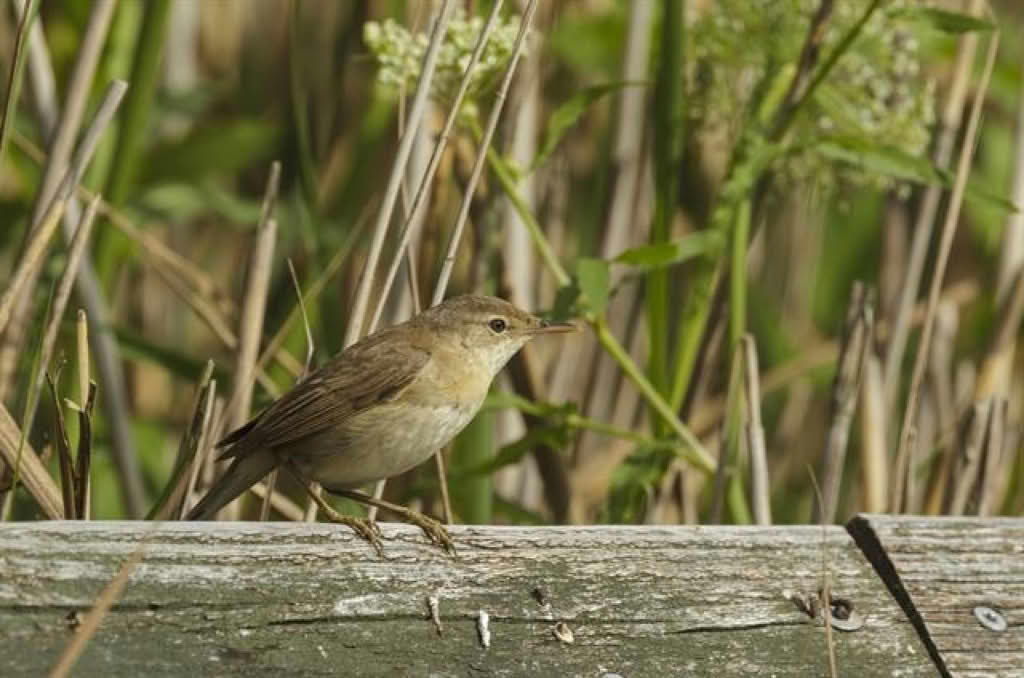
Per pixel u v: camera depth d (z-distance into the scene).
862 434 11.72
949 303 14.00
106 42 12.05
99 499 11.77
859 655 6.74
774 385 13.28
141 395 14.07
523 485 12.62
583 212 14.02
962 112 13.06
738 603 6.78
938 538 7.13
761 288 14.91
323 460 8.32
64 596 6.10
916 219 11.84
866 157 9.74
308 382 8.23
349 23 12.59
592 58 12.35
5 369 10.10
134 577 6.19
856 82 10.04
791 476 14.81
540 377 10.88
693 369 10.96
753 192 10.80
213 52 15.16
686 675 6.56
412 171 10.04
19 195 13.33
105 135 11.71
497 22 9.21
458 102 8.33
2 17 13.44
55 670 5.53
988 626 6.85
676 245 9.27
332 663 6.28
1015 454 12.51
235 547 6.39
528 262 11.71
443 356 8.46
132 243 12.46
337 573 6.48
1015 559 7.10
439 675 6.35
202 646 6.16
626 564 6.78
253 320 9.65
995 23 9.72
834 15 10.06
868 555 7.11
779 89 10.16
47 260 10.78
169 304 14.54
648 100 11.95
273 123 13.77
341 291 11.78
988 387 11.75
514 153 11.34
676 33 10.20
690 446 10.23
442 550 6.65
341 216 12.92
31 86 10.80
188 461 8.41
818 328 15.18
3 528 6.22
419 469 10.74
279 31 14.48
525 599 6.61
